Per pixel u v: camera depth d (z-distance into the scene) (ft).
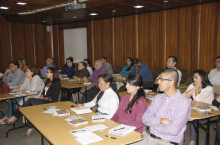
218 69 15.39
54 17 27.63
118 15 27.25
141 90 7.31
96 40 30.73
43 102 12.09
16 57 31.50
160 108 6.40
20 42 31.91
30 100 12.01
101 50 30.42
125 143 5.47
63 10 23.80
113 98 8.45
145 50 25.90
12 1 20.51
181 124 5.94
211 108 8.46
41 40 34.17
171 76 6.10
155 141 6.25
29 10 25.72
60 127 6.75
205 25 20.49
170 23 23.25
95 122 7.18
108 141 5.58
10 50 30.81
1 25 29.68
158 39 24.52
